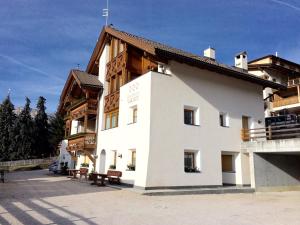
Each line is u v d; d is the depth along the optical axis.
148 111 16.05
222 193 16.30
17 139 56.31
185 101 17.53
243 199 14.05
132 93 18.16
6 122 58.50
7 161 52.75
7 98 60.53
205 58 23.23
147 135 15.82
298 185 20.03
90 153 22.94
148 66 19.52
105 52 23.58
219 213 9.83
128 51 19.89
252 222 8.53
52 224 7.61
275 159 19.14
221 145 18.64
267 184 18.27
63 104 31.39
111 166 19.67
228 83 20.05
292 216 9.62
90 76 25.47
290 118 22.92
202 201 12.68
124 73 19.55
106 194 13.69
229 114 19.59
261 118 21.59
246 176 19.20
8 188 15.59
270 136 18.25
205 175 17.42
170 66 17.28
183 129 17.08
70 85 28.20
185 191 15.06
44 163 52.00
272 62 34.88
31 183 18.84
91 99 23.34
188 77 17.97
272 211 10.59
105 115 22.36
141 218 8.65
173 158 16.31
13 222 7.70
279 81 35.22
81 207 10.15
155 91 16.39
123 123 18.88
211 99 18.83
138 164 16.25
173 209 10.32
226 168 19.95
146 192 13.98
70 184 18.12
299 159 20.81
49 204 10.56
